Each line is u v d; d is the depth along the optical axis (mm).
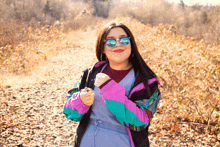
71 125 4277
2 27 11547
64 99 5551
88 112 1396
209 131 3691
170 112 4238
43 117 4465
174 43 8711
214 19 17547
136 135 1291
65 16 29031
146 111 1265
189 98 4039
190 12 22391
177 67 5922
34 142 3545
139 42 9289
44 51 9984
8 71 6867
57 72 7777
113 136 1287
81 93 1298
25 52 8852
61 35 13586
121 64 1406
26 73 7059
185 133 3654
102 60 1544
